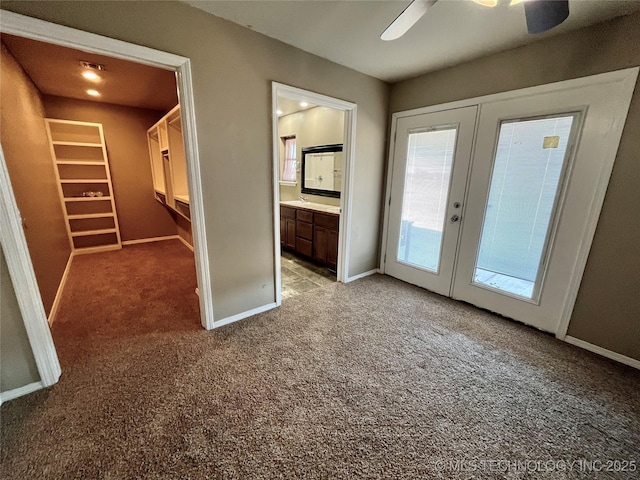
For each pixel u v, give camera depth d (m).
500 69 2.24
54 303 2.54
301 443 1.29
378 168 3.21
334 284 3.18
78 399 1.51
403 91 2.95
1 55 2.09
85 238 4.29
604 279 1.92
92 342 2.02
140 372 1.73
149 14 1.57
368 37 2.05
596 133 1.85
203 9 1.73
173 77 2.94
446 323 2.36
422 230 3.01
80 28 1.40
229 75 1.92
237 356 1.90
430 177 2.85
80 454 1.22
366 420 1.42
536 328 2.28
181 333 2.16
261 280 2.46
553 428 1.39
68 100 3.86
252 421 1.40
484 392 1.62
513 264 2.37
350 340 2.10
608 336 1.94
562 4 1.12
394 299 2.80
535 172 2.16
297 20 1.85
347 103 2.66
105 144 4.26
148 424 1.37
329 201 4.17
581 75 1.87
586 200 1.94
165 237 5.14
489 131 2.36
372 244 3.43
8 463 1.18
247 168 2.15
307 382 1.67
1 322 1.44
